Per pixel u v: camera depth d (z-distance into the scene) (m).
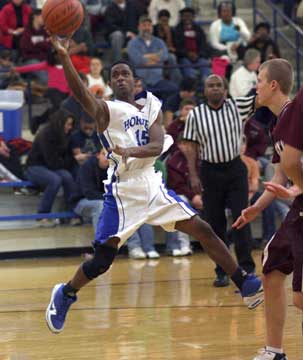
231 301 9.72
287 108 5.93
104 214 7.38
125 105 7.31
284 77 6.70
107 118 7.27
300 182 5.88
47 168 13.69
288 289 10.14
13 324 8.71
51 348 7.70
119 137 7.29
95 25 18.42
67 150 13.86
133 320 8.78
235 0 20.73
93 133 14.06
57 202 14.02
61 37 6.89
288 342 7.70
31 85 16.36
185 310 9.26
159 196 7.39
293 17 20.08
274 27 18.27
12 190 13.95
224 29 17.95
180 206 7.41
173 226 7.48
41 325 8.62
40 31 16.52
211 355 7.32
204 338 7.95
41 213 13.59
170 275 11.59
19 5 17.16
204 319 8.78
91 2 18.41
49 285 10.98
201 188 11.13
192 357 7.27
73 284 7.32
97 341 7.92
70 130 13.73
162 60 16.72
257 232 14.19
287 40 18.14
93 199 13.27
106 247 7.27
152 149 7.20
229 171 10.75
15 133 14.72
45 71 16.41
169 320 8.76
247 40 18.22
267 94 6.74
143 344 7.77
